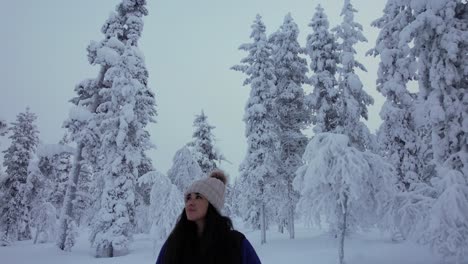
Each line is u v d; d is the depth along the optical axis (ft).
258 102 96.53
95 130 89.20
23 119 132.46
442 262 49.55
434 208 46.24
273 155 94.17
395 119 80.59
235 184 139.85
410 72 80.23
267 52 98.94
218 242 7.74
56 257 77.20
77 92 95.14
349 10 94.32
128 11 95.25
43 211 122.21
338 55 94.73
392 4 82.02
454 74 54.39
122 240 77.51
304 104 96.17
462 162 53.42
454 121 54.80
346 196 55.26
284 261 60.95
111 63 87.66
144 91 89.04
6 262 71.67
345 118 89.71
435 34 56.80
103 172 84.02
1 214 124.26
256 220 107.96
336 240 82.02
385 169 55.06
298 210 58.29
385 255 58.03
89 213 97.71
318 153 54.70
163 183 76.48
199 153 104.27
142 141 90.17
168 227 73.10
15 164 126.41
